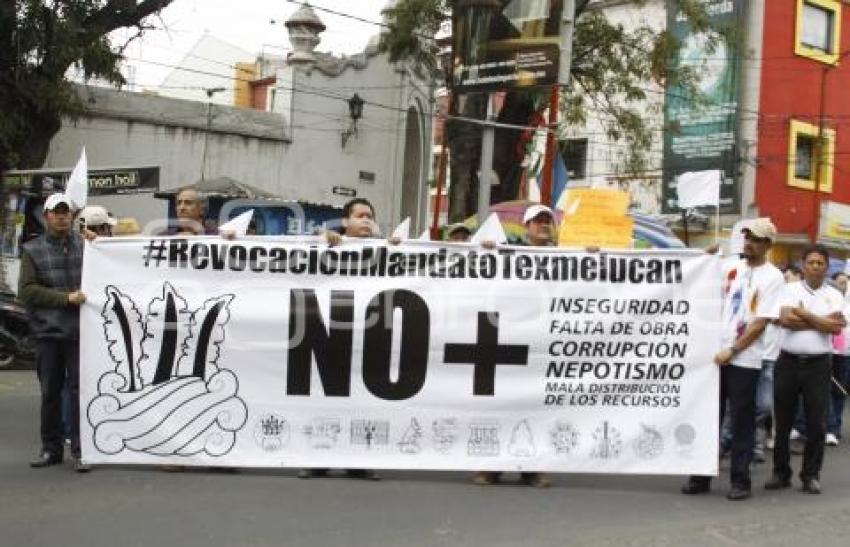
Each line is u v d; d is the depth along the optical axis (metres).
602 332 7.23
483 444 7.14
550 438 7.16
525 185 20.38
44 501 6.24
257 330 7.11
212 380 7.08
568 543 5.68
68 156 21.52
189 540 5.49
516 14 11.91
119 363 7.05
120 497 6.37
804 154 28.14
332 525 5.87
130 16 18.36
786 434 7.52
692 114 27.30
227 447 7.06
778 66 27.11
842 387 10.12
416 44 20.80
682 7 21.89
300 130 24.30
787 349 7.45
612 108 21.92
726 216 26.80
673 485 7.46
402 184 26.28
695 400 7.21
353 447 7.09
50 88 17.31
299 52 24.62
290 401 7.09
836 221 28.06
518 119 19.88
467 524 6.00
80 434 7.04
